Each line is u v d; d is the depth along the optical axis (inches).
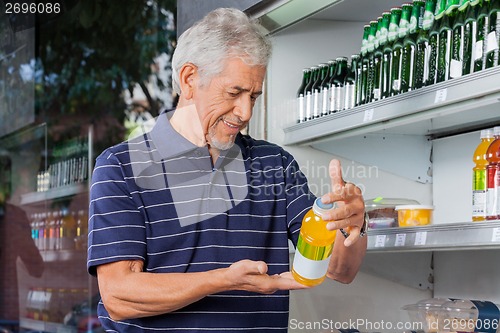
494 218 68.2
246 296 68.6
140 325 66.7
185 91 66.9
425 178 99.2
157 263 67.3
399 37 82.7
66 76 249.3
